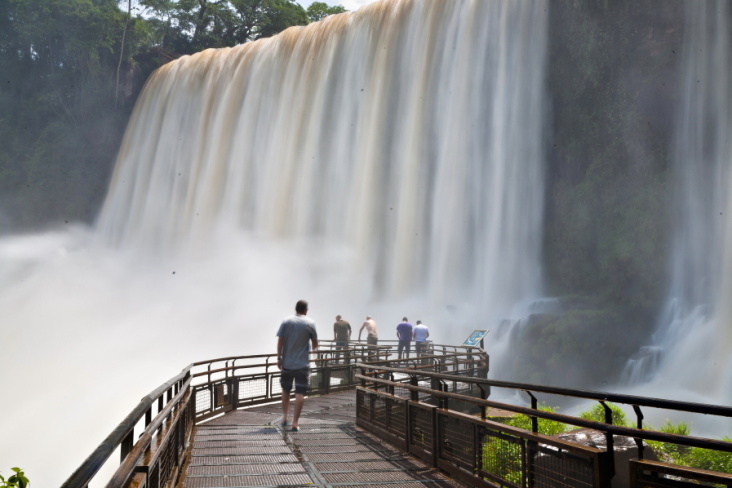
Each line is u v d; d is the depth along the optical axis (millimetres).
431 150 46906
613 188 41969
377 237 48844
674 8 39531
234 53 66438
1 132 80125
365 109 51094
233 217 59938
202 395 14453
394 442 10492
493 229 44531
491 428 7391
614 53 42125
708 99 37531
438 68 47281
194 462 9219
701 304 35219
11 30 82438
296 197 55094
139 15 89938
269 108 59781
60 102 82625
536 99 44844
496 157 44688
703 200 37156
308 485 7785
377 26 51906
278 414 15273
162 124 71688
